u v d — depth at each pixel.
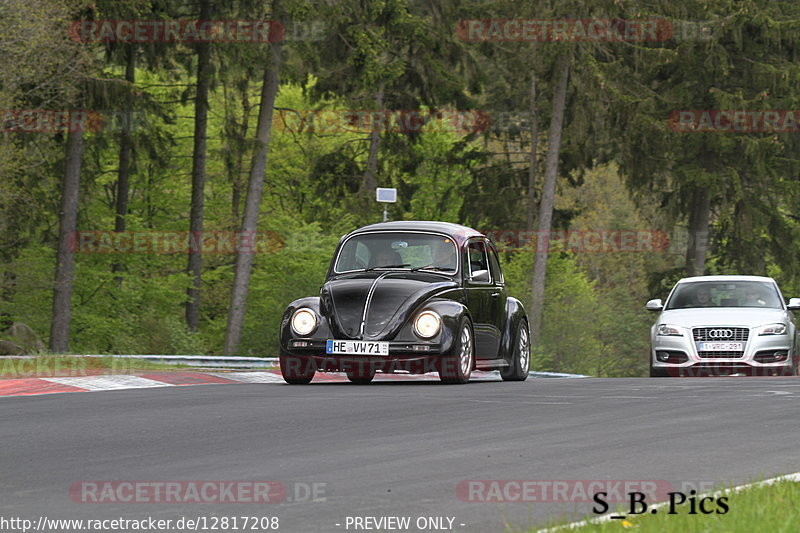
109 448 35.09
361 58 153.38
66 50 114.50
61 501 26.78
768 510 24.27
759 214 174.50
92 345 152.88
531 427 40.06
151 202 175.25
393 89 174.50
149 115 145.25
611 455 33.56
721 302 83.12
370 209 177.00
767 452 34.28
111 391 54.28
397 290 58.62
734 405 47.56
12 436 37.69
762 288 83.81
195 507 26.03
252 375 66.94
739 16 168.50
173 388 56.72
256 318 166.25
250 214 152.38
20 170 127.19
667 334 79.06
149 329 154.25
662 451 34.38
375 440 36.78
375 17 157.00
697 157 175.50
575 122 164.50
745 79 175.38
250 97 187.25
